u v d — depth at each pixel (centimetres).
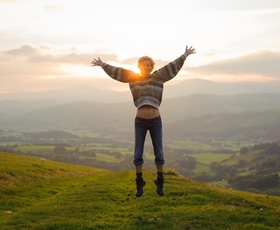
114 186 1952
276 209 1306
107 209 1373
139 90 670
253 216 1150
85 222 1135
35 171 2794
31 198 1917
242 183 10388
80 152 15062
